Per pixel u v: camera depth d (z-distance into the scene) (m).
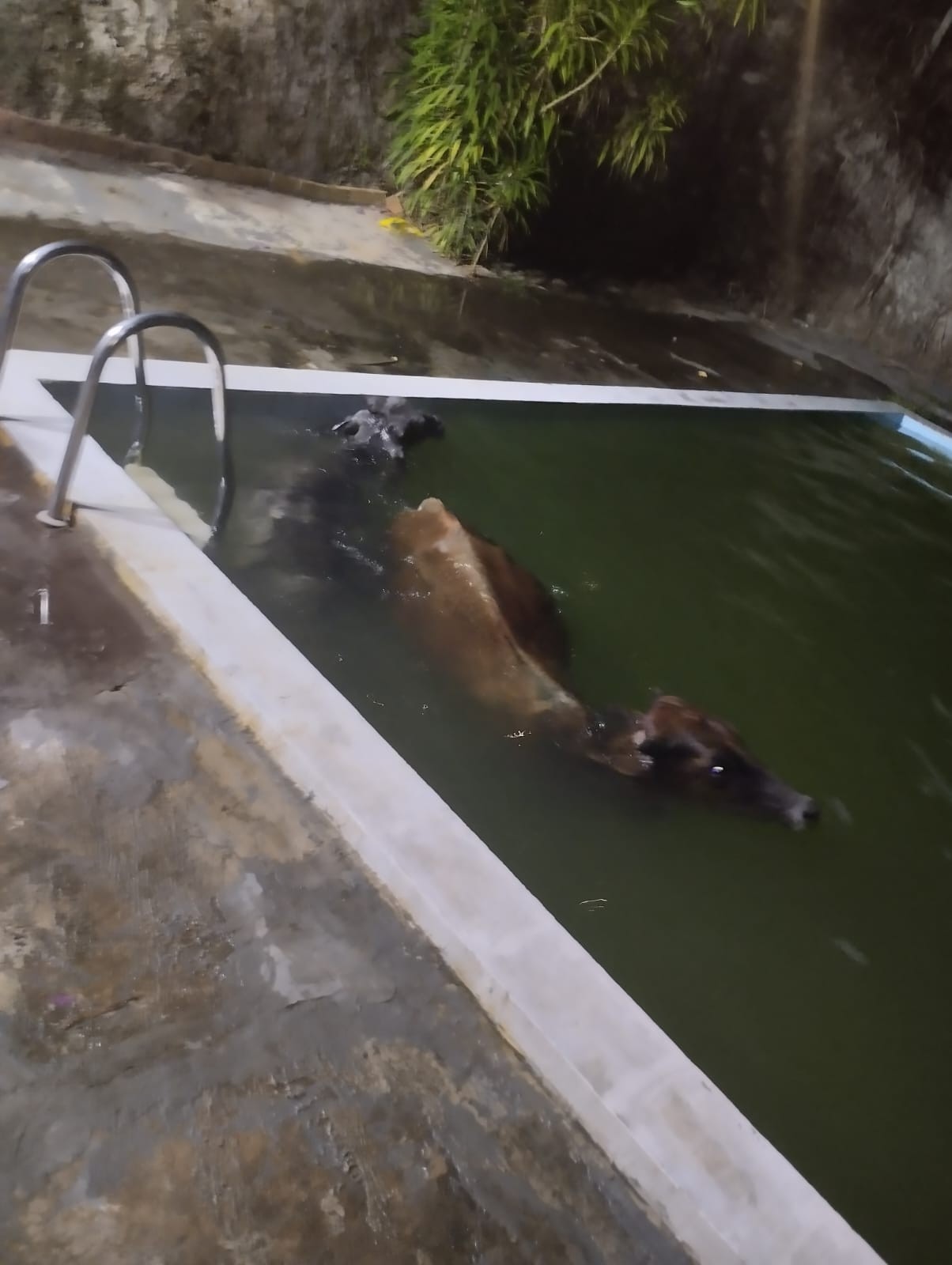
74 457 3.02
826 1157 2.45
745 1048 2.64
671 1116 1.91
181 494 3.98
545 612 3.96
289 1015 1.96
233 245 6.80
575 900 2.90
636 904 2.96
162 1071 1.81
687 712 3.43
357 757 2.50
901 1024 2.85
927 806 3.72
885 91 9.27
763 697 4.05
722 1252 1.76
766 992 2.82
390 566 3.97
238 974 2.00
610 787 3.26
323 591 3.72
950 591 5.43
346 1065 1.91
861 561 5.49
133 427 4.30
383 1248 1.66
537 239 9.08
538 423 5.85
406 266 7.64
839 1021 2.81
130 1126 1.72
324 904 2.19
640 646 4.12
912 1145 2.54
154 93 7.35
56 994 1.88
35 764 2.31
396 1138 1.82
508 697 3.40
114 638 2.72
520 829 3.05
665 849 3.16
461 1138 1.85
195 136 7.66
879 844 3.46
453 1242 1.70
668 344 8.00
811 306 10.01
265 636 2.82
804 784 3.63
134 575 2.94
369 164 8.54
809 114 9.66
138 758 2.39
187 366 4.62
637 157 8.52
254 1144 1.75
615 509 5.19
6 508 3.06
